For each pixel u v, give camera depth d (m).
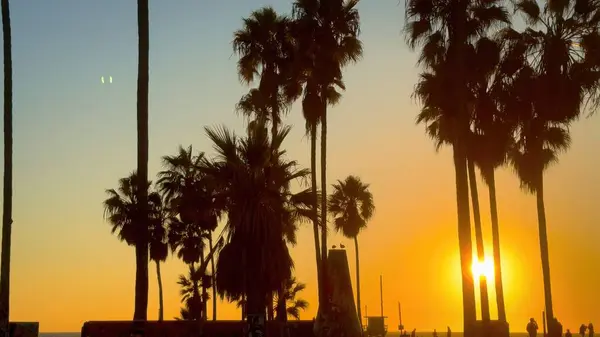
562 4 35.75
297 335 43.19
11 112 28.09
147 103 29.00
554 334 36.41
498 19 33.62
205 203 31.98
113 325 41.78
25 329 27.27
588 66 36.06
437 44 33.62
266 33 47.16
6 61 28.34
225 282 30.44
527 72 35.62
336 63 40.97
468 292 31.55
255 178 30.52
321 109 41.12
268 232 30.25
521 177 37.88
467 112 33.22
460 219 32.41
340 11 41.25
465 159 32.91
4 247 26.89
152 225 56.22
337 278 32.50
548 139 37.50
